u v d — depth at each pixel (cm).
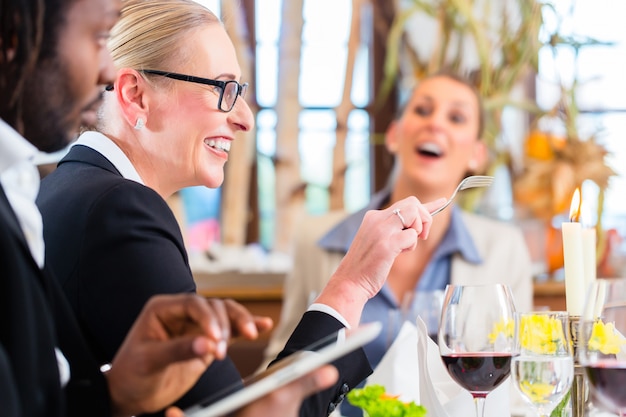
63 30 120
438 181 347
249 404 118
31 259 114
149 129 176
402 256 323
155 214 155
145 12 177
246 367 396
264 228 445
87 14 121
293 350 155
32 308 113
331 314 159
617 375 135
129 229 151
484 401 153
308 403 153
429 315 222
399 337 197
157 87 175
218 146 182
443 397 172
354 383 163
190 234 437
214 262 437
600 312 138
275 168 445
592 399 160
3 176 121
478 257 324
